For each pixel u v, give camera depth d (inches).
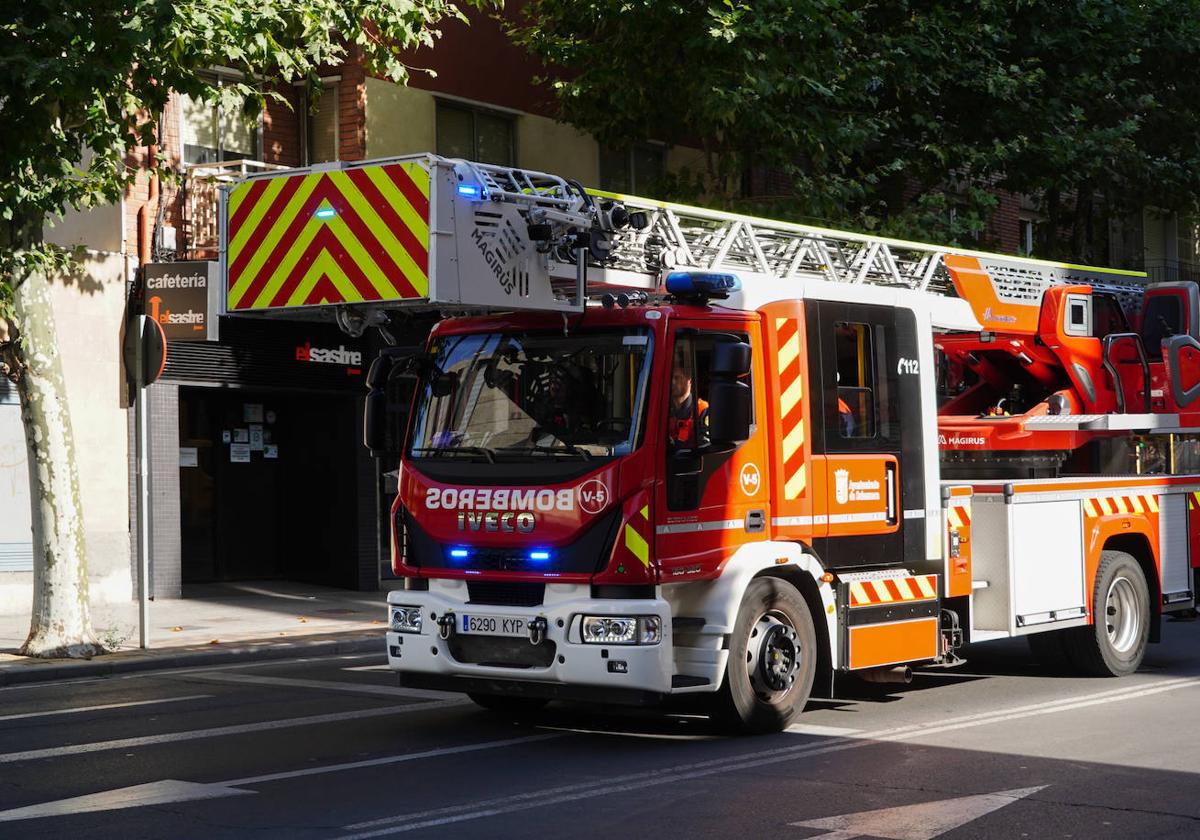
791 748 358.0
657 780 320.5
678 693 357.4
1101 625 487.5
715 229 435.8
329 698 456.4
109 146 561.3
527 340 378.3
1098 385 550.3
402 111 864.9
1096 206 1118.4
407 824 280.5
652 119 826.2
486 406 378.3
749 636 374.6
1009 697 447.2
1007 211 1222.9
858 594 403.2
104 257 757.3
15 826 281.7
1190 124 1015.6
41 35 478.0
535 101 937.5
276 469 887.1
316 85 601.3
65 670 532.7
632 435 355.9
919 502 425.1
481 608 366.3
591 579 353.4
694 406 365.7
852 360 409.1
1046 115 900.6
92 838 271.9
